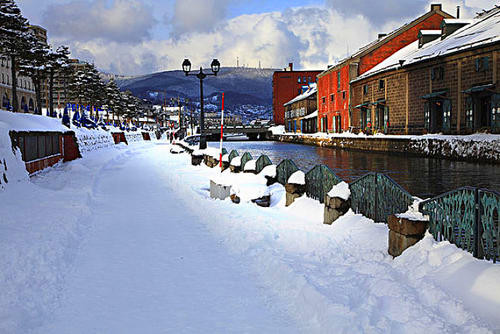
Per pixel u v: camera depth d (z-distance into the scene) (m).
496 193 4.34
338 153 42.56
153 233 8.15
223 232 8.05
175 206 11.17
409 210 5.91
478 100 32.59
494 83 30.59
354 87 57.66
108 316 4.47
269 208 10.73
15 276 5.16
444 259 4.68
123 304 4.78
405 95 43.31
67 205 9.91
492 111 30.91
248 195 11.13
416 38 56.78
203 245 7.27
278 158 34.84
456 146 29.64
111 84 102.56
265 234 7.40
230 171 16.47
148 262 6.33
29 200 10.19
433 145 32.72
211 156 21.39
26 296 4.70
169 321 4.36
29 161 17.80
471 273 4.17
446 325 3.56
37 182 14.69
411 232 5.34
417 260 4.94
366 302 4.21
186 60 23.31
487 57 31.17
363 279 4.86
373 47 56.84
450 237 5.09
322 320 4.18
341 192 8.20
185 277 5.67
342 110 61.94
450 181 17.00
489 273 4.05
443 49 37.22
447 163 26.47
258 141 100.75
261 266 5.98
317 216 9.14
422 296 4.12
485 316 3.57
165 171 20.44
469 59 33.06
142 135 79.75
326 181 9.60
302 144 74.62
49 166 21.64
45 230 7.27
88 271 5.91
